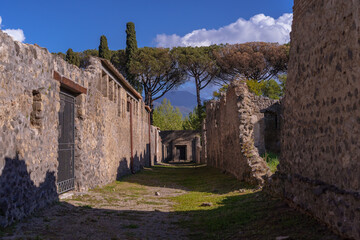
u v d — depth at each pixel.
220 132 21.30
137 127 25.39
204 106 42.09
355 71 4.29
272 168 13.27
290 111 7.14
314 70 5.75
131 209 8.65
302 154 6.30
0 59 5.68
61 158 9.50
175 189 13.50
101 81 13.88
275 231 5.27
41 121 7.45
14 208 5.99
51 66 8.12
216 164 23.58
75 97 10.80
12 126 6.07
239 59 37.12
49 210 7.37
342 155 4.62
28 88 6.81
